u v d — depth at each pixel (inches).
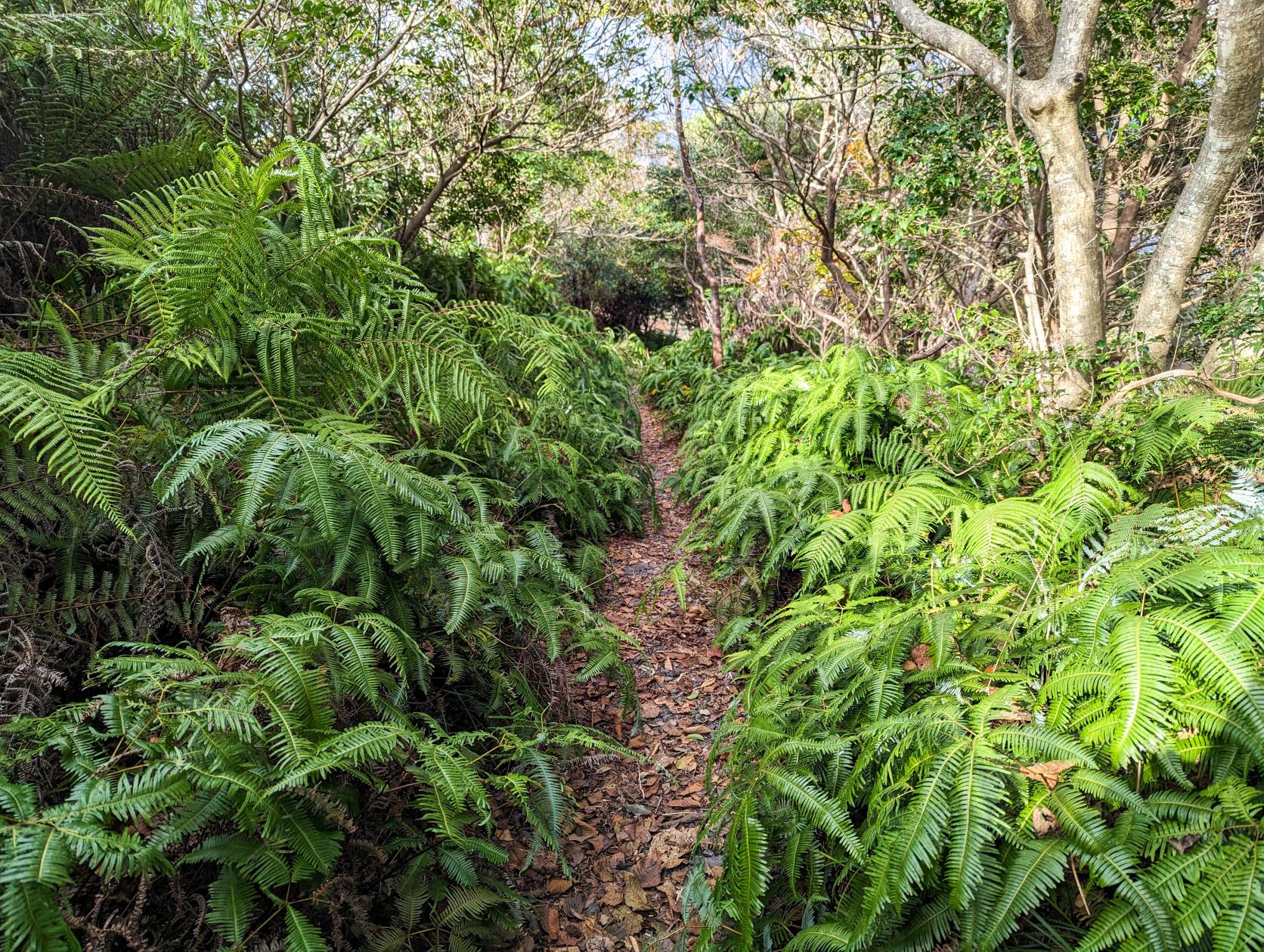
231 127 192.9
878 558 100.3
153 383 87.4
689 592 154.3
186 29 133.2
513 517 133.8
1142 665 57.9
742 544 138.0
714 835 87.4
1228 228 255.1
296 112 216.5
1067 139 165.9
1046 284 213.0
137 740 57.2
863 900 58.6
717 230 571.8
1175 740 56.5
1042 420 128.3
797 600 111.9
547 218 650.8
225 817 58.6
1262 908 45.8
